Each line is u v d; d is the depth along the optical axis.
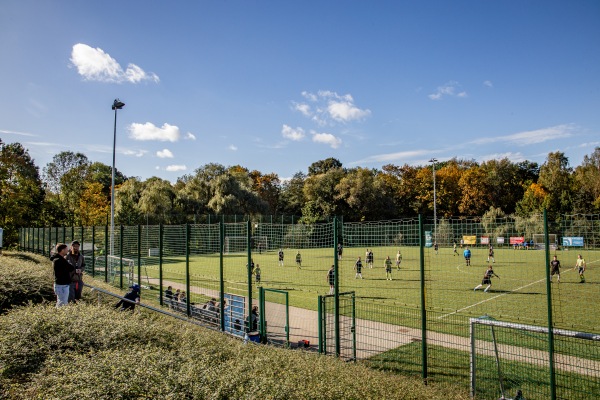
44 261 23.70
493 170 79.81
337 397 3.92
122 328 5.79
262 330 11.06
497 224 8.27
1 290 10.50
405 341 11.20
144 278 22.98
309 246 16.23
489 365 8.86
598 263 28.55
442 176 80.31
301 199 80.31
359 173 72.94
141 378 3.89
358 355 10.07
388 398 4.15
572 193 67.75
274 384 3.92
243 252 25.42
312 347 10.95
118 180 95.12
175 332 6.33
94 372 4.05
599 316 14.33
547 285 6.27
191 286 21.86
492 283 23.03
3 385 4.71
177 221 50.72
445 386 6.67
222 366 4.44
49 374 4.55
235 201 57.12
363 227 12.34
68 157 92.75
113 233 24.70
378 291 20.66
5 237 37.53
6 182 36.81
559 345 10.21
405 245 10.64
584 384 7.64
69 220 50.47
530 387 7.66
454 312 15.24
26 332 5.52
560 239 7.35
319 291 20.92
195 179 59.97
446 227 9.29
